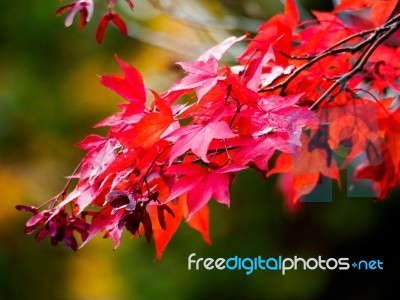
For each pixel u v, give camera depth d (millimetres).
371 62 2568
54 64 6688
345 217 5719
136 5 4742
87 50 6617
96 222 2025
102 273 6656
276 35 2404
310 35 2557
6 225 7035
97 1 5035
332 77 2369
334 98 2316
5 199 7004
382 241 5773
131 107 2139
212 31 4289
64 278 6996
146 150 1966
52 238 2043
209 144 1916
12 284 7012
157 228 2275
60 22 6602
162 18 5125
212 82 1957
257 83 2014
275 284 5805
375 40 2326
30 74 6691
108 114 6730
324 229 5781
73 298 6938
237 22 4410
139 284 6004
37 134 6801
